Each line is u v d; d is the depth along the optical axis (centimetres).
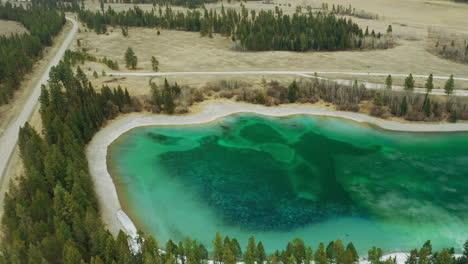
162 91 7869
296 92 8112
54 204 4003
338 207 4766
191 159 5947
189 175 5478
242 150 6291
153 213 4578
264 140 6662
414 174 5528
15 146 5684
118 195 4878
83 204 4147
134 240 3950
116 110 7288
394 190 5131
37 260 3167
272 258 3362
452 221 4469
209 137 6719
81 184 4397
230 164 5828
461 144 6431
